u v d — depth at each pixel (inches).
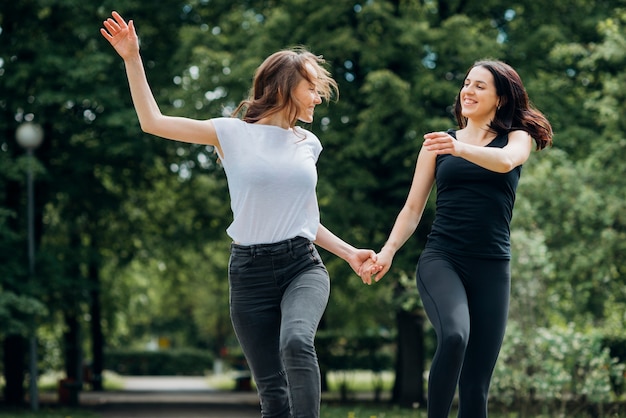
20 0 744.3
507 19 766.5
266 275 165.9
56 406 797.2
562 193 611.5
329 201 693.3
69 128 745.6
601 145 627.5
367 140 669.9
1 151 711.1
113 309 1201.4
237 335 171.0
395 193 708.0
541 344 472.1
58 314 904.9
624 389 507.2
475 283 180.4
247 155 165.6
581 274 619.2
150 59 804.6
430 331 1067.3
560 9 755.4
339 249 186.9
